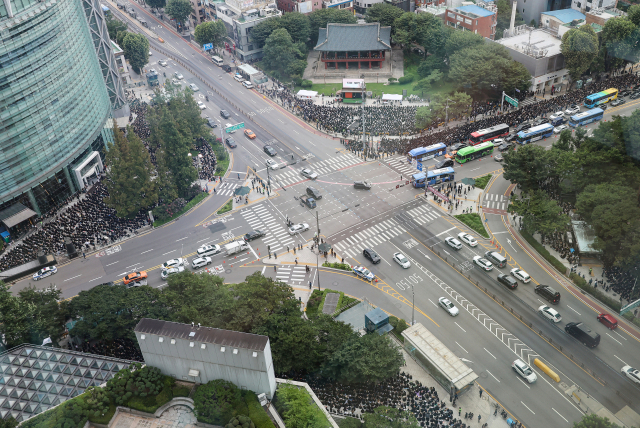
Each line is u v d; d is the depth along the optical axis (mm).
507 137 187000
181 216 165250
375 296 131750
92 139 182750
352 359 104312
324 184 175250
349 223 157375
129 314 113812
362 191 170625
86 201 169125
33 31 151125
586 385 106938
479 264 137000
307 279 138750
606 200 131750
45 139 162375
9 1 144750
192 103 195500
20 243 156500
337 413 102188
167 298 114938
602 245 128000
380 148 188500
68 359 100312
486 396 105812
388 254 144750
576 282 129750
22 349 102062
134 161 156875
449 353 109188
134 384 84188
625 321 119812
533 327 120375
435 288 132875
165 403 83875
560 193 154875
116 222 161250
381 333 118312
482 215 155750
